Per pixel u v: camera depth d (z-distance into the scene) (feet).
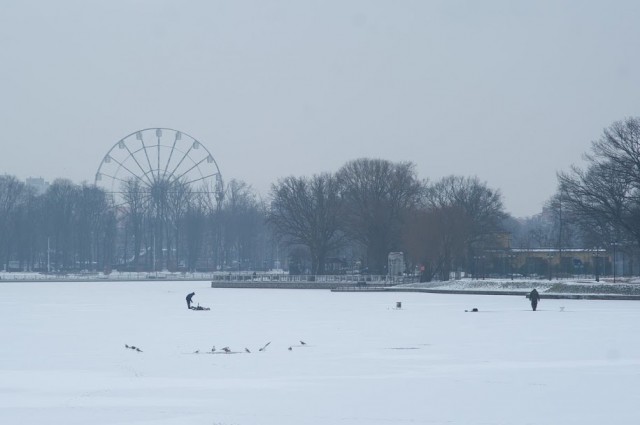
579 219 632.38
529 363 265.95
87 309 525.75
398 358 279.28
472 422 189.78
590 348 299.38
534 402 208.23
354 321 417.69
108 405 206.80
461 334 348.59
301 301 606.14
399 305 508.12
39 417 195.11
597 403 206.80
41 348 309.83
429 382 233.76
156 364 267.80
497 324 388.98
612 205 606.14
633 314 437.17
